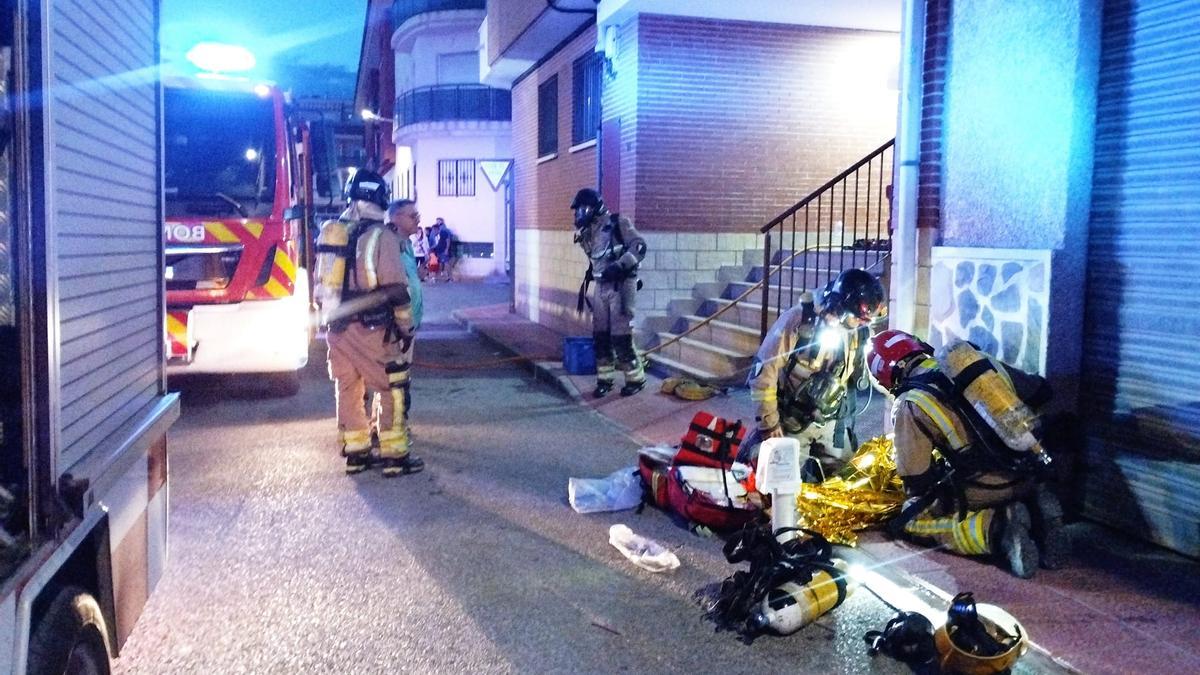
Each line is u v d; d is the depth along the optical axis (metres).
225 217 8.50
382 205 6.35
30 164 2.28
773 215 11.34
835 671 3.65
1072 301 4.98
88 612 2.62
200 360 8.49
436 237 29.44
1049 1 4.93
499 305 19.50
